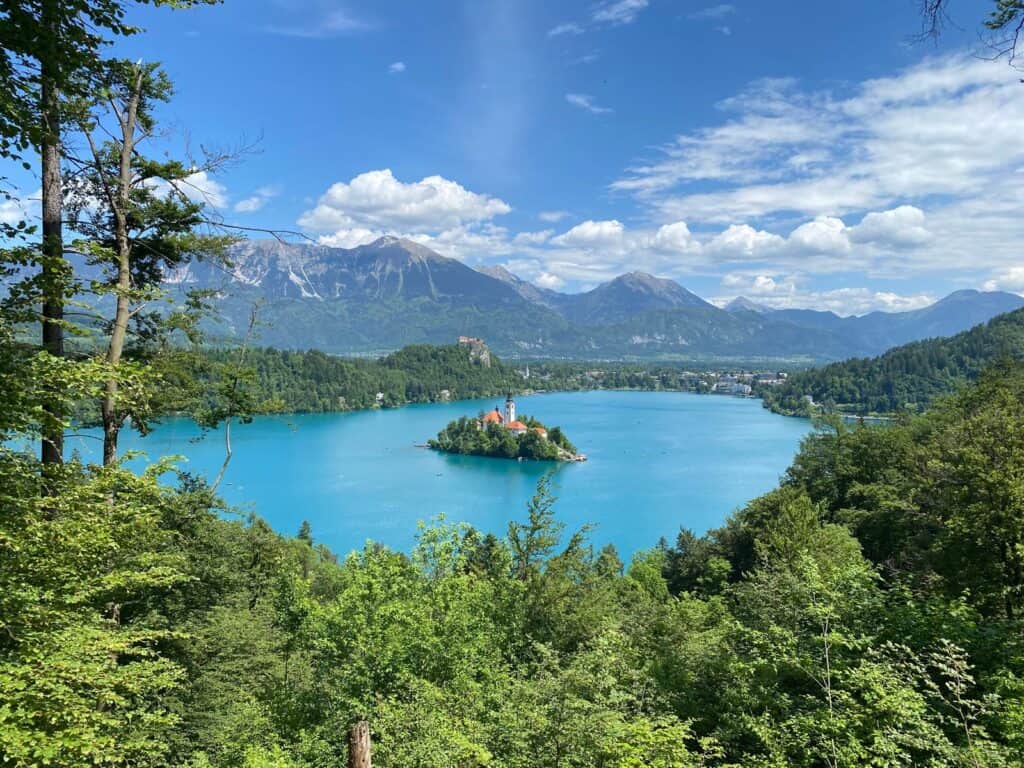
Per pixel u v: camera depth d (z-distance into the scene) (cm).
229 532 2381
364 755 838
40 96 941
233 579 2142
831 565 2212
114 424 1452
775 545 3503
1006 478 1933
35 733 705
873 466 5619
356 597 1680
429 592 1875
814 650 1312
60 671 781
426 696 1384
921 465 2803
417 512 9850
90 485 957
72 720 759
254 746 1334
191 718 1734
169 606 1816
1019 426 2170
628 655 1761
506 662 1881
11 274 912
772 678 1354
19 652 796
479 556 2631
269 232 1608
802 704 1270
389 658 1536
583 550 2453
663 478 12444
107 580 948
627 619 2462
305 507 10050
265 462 13200
